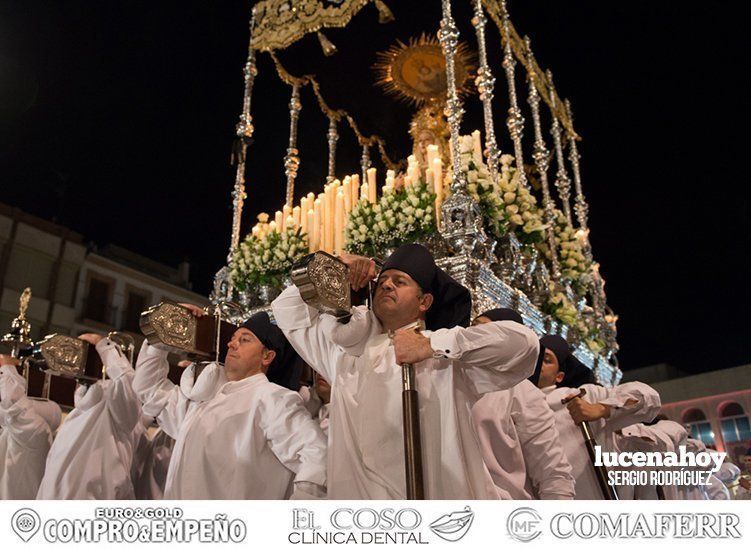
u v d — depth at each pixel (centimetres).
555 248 764
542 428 355
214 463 351
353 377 304
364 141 952
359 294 347
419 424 262
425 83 880
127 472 452
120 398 448
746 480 622
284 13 834
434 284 338
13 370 481
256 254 686
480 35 695
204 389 380
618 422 443
